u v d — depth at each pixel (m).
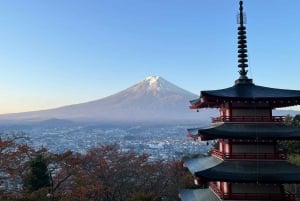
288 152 60.03
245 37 32.09
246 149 28.39
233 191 27.73
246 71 31.52
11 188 51.75
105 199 63.25
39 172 49.38
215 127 28.78
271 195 27.38
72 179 56.47
